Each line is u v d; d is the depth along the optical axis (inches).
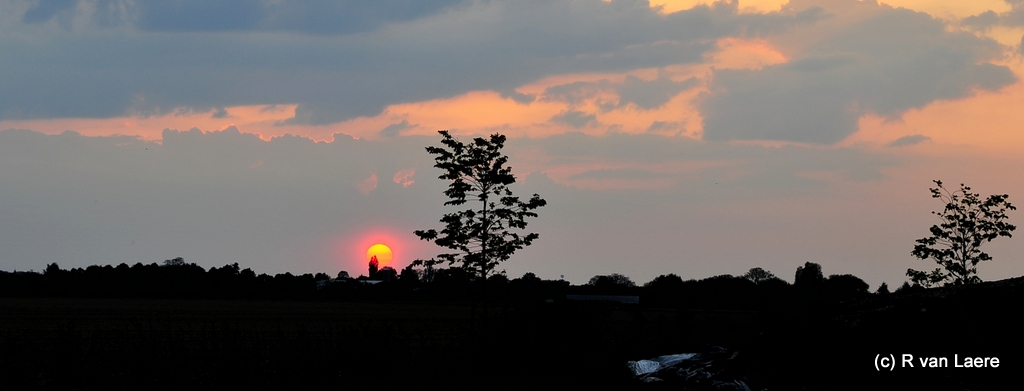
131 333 741.3
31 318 2324.1
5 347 682.2
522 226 1125.7
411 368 783.7
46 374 661.3
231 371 692.1
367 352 757.9
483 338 820.6
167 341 731.4
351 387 693.9
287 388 689.6
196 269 5113.2
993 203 1055.0
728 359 555.8
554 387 674.8
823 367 497.4
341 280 5068.9
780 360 520.1
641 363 639.1
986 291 488.1
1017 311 468.1
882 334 488.1
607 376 658.2
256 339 754.8
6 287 4264.3
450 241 1115.3
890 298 520.4
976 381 449.7
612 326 948.6
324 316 2726.4
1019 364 445.1
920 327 480.7
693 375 547.2
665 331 1077.1
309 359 732.0
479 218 1128.2
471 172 1136.2
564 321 822.5
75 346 686.5
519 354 802.2
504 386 689.6
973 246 1062.4
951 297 491.2
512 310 862.5
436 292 4335.6
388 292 4591.5
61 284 4441.4
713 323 1122.7
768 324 560.7
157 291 4453.7
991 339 462.3
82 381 657.6
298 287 4815.5
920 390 460.8
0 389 645.3
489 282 1130.7
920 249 1082.7
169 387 665.6
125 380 667.4
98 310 2982.3
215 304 3784.5
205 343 735.7
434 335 908.0
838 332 506.3
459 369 783.7
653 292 3184.1
